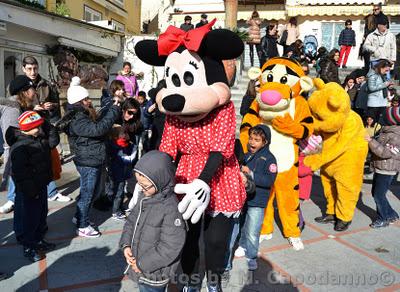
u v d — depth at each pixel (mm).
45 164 3555
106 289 3176
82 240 4109
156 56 2986
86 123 3816
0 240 4070
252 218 3498
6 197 5398
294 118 3980
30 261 3611
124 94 4637
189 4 18062
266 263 3771
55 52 10430
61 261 3627
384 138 4590
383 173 4633
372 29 10234
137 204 2504
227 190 2898
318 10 15703
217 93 2656
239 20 17172
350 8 15398
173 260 2367
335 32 16188
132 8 21094
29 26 8719
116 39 12672
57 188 6016
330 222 4957
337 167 4566
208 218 2961
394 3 15453
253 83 5355
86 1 15484
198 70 2672
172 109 2527
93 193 4137
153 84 12906
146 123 6203
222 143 2736
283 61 4023
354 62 16000
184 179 2916
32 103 3857
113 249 3906
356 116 4543
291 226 4094
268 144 3564
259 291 3260
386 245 4281
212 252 2963
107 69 13055
